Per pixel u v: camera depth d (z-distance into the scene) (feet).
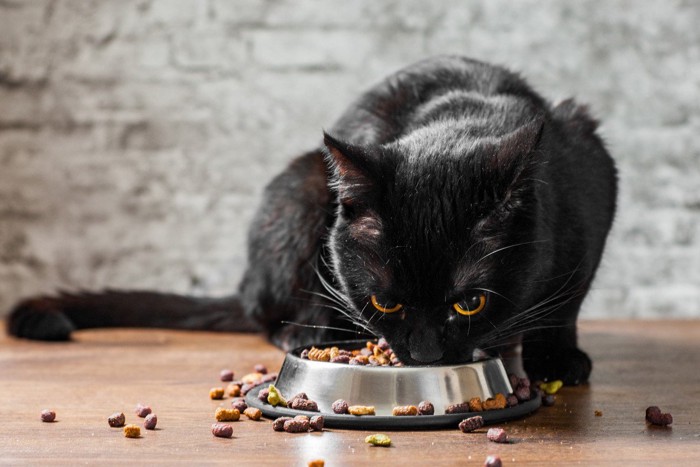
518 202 2.51
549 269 2.68
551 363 2.86
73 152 4.36
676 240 4.30
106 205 4.37
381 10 4.27
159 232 4.36
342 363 2.55
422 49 4.28
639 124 4.30
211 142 4.34
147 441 2.42
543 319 2.81
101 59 4.33
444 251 2.49
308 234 3.10
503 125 2.76
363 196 2.56
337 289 2.90
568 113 3.00
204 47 4.31
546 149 2.68
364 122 3.07
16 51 4.34
